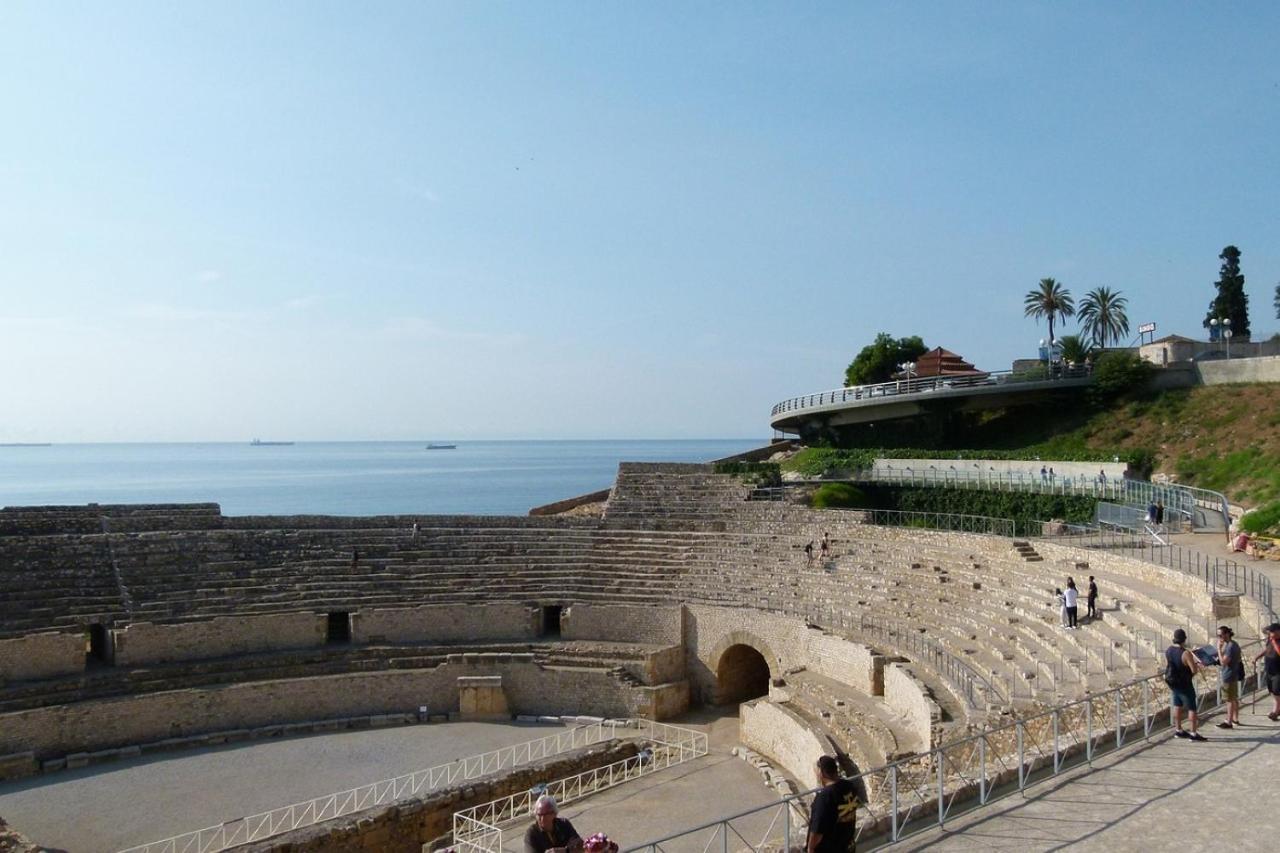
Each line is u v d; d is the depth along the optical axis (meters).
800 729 34.97
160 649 45.47
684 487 64.56
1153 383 72.25
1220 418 63.28
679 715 47.16
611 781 35.72
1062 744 18.17
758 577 52.03
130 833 31.59
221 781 36.66
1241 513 46.78
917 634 39.00
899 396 77.69
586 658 48.44
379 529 58.00
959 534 49.28
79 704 40.00
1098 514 51.56
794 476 70.56
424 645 49.56
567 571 55.06
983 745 16.06
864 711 35.06
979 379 80.06
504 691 46.66
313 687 44.59
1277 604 29.08
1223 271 95.44
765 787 34.62
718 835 29.34
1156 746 18.11
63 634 43.12
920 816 15.39
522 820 31.72
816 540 55.16
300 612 48.97
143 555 50.41
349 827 30.41
